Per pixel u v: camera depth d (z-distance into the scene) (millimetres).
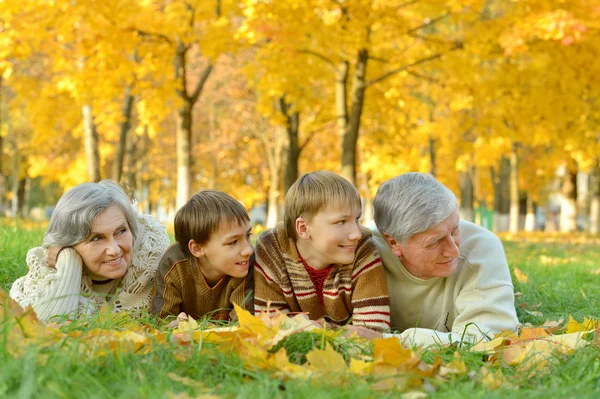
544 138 14234
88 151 16266
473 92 13602
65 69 12422
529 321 4012
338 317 3221
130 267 3480
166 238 3695
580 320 3881
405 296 3279
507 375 2309
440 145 24266
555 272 6387
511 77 13117
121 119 15234
